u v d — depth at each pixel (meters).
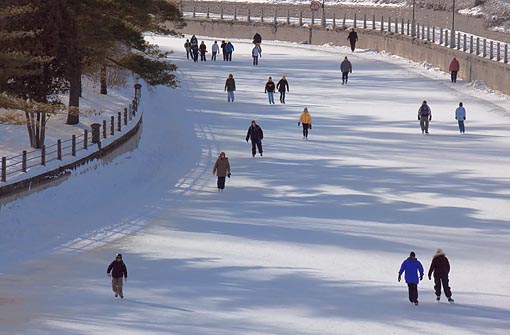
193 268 63.41
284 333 50.06
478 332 50.47
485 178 92.62
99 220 76.62
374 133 117.12
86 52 92.31
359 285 59.56
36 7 85.50
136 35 104.12
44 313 53.75
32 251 67.88
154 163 99.75
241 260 65.44
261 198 85.50
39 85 87.75
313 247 68.81
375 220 77.12
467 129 119.06
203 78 164.12
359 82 159.12
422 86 154.25
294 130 119.44
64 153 87.94
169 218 78.12
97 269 63.53
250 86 155.62
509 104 136.00
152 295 57.41
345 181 91.88
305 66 180.38
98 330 50.50
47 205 77.50
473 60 156.50
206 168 98.94
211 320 52.34
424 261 64.81
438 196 85.50
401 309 54.69
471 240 70.69
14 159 84.31
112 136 95.00
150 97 137.75
